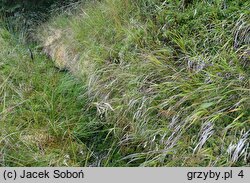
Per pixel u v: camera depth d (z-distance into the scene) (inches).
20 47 214.2
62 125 149.1
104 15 197.6
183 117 127.5
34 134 143.0
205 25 157.8
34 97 163.3
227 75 131.1
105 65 168.4
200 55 142.5
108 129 143.5
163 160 120.0
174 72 145.8
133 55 161.5
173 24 165.0
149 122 135.6
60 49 204.2
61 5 247.4
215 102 123.0
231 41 144.9
